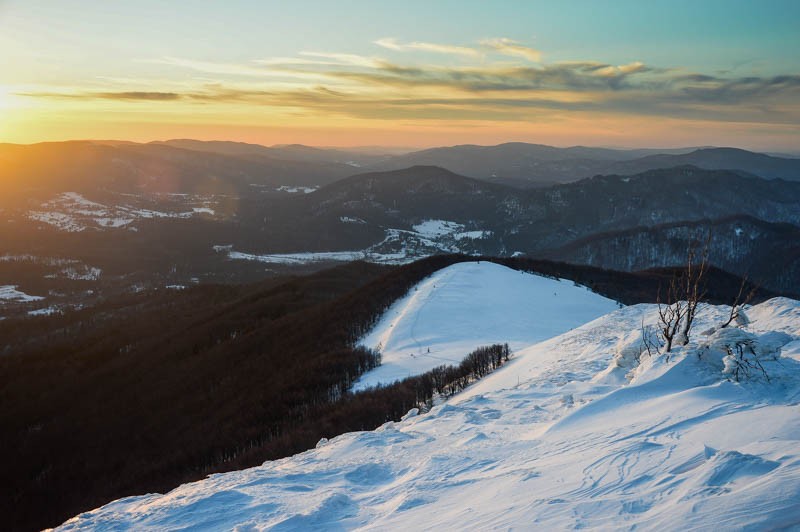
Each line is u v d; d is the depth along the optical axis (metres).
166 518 7.37
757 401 10.01
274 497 8.05
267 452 27.31
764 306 21.44
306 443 26.19
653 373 12.48
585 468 7.52
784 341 14.27
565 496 6.57
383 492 8.30
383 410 27.34
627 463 7.39
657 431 8.99
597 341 25.14
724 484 5.88
